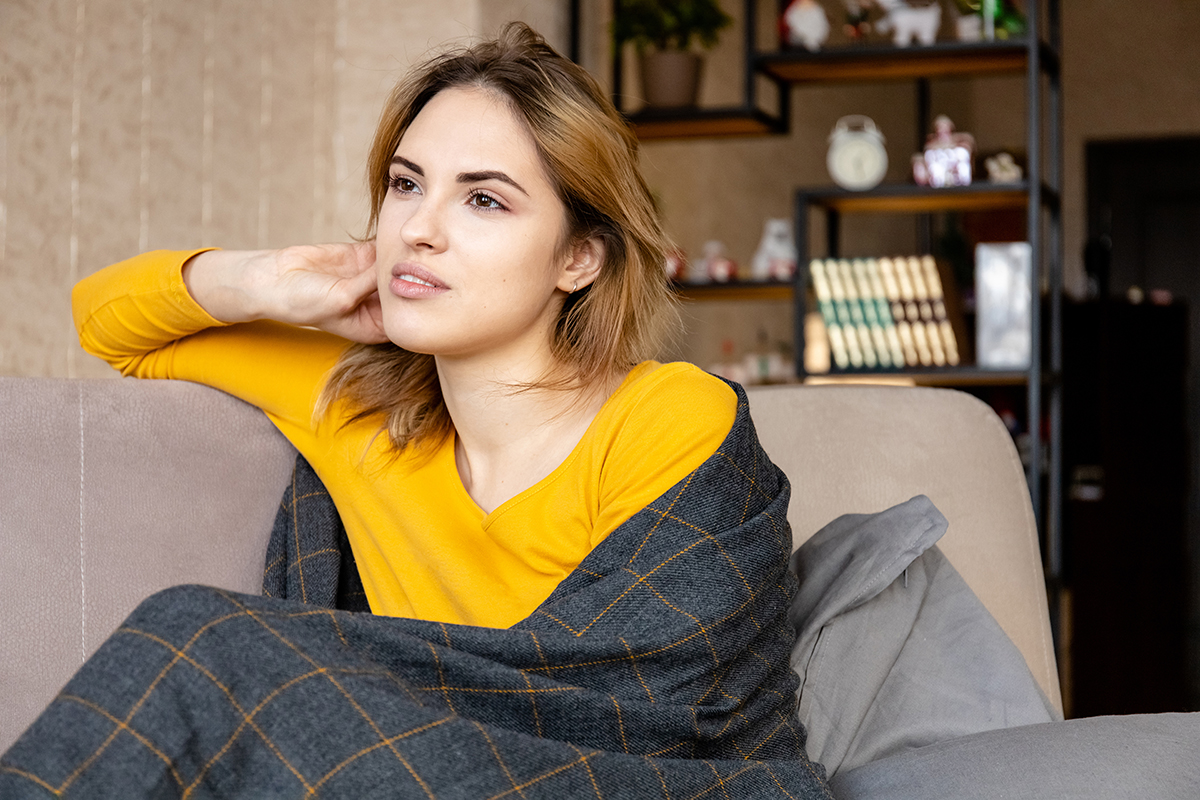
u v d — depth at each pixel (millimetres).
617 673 905
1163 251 6297
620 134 1134
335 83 2824
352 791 763
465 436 1148
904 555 1184
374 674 813
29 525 1011
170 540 1110
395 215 1067
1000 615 1289
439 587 1135
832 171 3455
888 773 998
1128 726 980
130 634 787
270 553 1193
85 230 2146
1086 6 6371
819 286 3209
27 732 739
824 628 1181
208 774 771
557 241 1092
